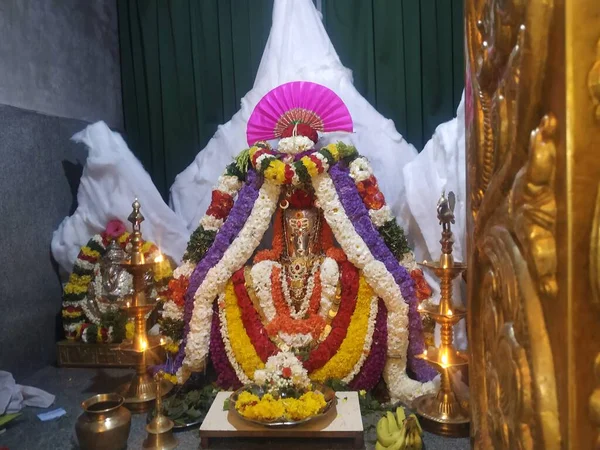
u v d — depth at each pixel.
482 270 1.04
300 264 2.57
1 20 2.75
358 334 2.44
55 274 3.16
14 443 2.15
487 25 0.96
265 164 2.46
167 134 3.52
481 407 1.06
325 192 2.48
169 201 3.39
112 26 3.78
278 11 3.07
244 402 2.09
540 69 0.72
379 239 2.49
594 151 0.66
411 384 2.39
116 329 2.97
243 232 2.52
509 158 0.82
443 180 2.61
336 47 3.26
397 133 2.99
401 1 3.15
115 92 3.79
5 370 2.68
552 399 0.70
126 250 3.05
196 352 2.49
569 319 0.67
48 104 3.13
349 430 2.01
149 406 2.46
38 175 2.99
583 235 0.66
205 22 3.40
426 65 3.17
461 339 2.59
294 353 2.41
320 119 2.69
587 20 0.65
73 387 2.73
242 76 3.38
